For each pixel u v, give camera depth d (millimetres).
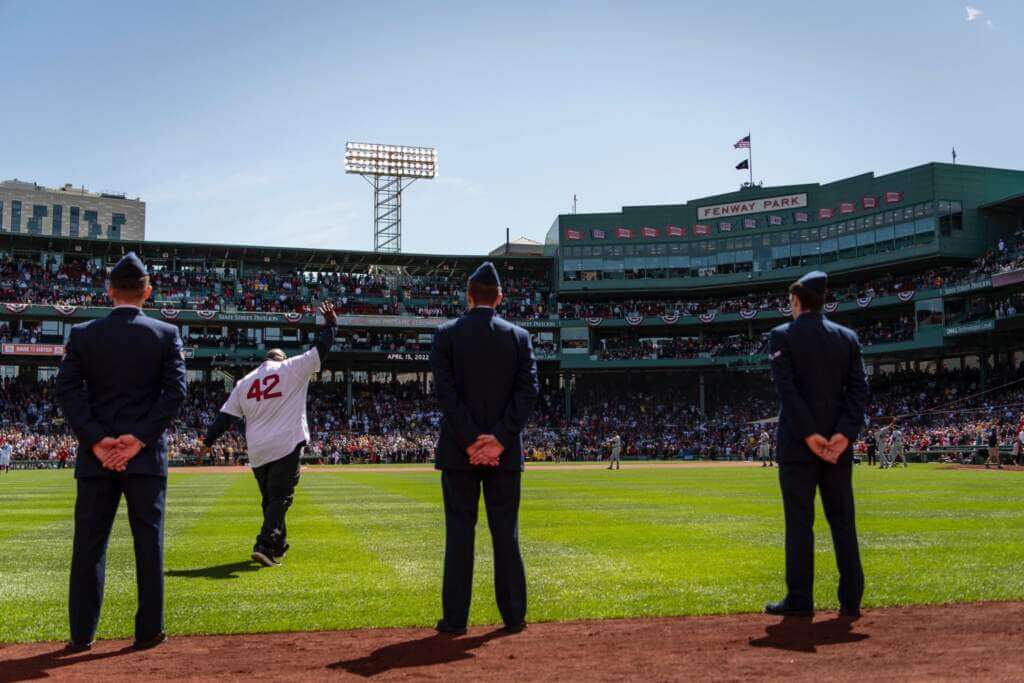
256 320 65688
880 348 65375
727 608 6801
